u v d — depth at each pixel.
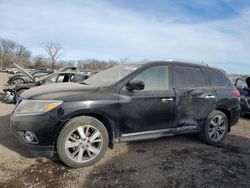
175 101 4.51
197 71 5.07
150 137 4.31
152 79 4.41
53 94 3.70
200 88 4.93
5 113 7.20
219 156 4.45
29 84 9.19
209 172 3.75
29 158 3.93
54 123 3.51
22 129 3.55
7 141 4.63
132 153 4.36
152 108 4.26
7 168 3.55
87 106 3.69
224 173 3.74
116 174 3.54
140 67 4.36
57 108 3.54
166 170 3.74
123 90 4.06
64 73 9.36
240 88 9.08
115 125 3.97
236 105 5.45
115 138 4.01
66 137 3.59
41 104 3.57
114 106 3.91
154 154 4.37
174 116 4.53
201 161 4.16
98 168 3.72
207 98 4.95
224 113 5.38
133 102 4.07
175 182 3.39
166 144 4.95
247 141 5.54
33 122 3.48
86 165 3.75
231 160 4.27
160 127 4.39
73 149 3.71
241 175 3.70
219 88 5.26
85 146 3.75
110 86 4.04
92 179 3.37
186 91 4.68
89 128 3.78
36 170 3.54
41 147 3.53
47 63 80.31
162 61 4.66
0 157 3.91
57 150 3.58
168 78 4.59
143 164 3.92
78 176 3.44
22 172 3.46
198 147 4.87
